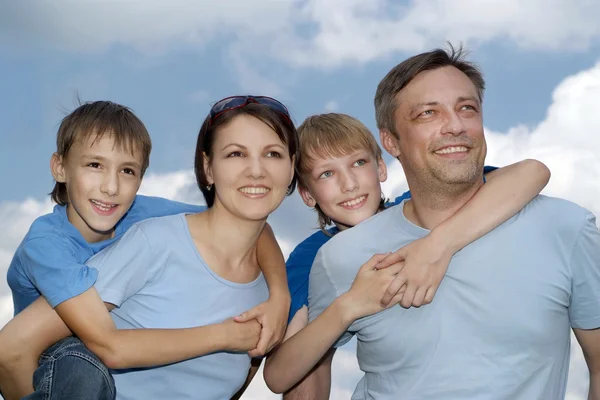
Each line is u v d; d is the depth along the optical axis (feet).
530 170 9.78
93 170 10.49
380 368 10.02
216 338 9.36
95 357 9.23
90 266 9.57
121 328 9.77
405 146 9.87
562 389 9.61
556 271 9.29
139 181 11.03
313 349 9.93
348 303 9.68
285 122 10.00
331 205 12.53
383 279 9.53
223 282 9.95
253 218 9.80
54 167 10.94
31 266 9.79
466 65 10.02
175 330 9.27
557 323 9.39
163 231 9.89
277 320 9.95
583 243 9.29
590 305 9.45
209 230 10.09
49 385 8.96
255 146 9.73
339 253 10.23
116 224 11.31
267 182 9.79
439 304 9.52
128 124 10.76
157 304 9.72
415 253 9.37
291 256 12.93
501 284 9.33
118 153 10.56
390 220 10.27
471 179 9.50
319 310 10.60
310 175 12.60
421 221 10.05
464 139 9.45
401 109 9.84
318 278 10.48
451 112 9.54
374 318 9.84
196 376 9.89
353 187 12.33
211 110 10.07
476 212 9.43
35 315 9.51
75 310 9.15
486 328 9.34
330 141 12.28
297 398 12.36
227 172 9.74
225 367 10.07
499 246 9.41
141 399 9.75
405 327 9.65
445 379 9.41
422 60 9.78
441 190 9.66
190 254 9.87
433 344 9.51
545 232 9.41
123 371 9.77
